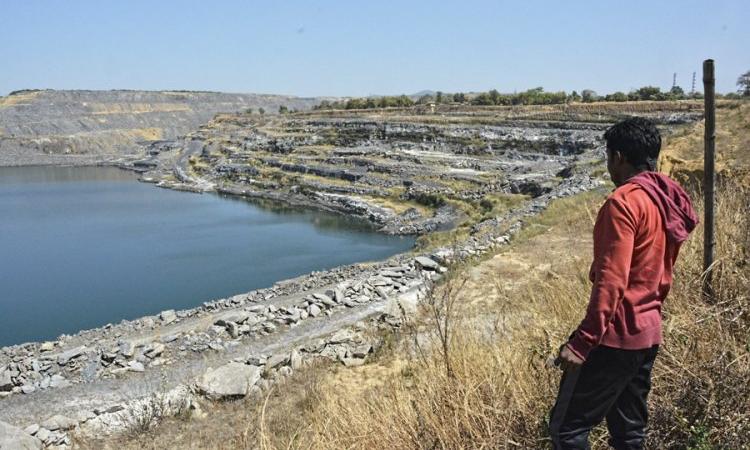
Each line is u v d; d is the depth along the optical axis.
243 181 76.75
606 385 2.77
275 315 16.23
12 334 24.16
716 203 7.05
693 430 3.30
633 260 2.71
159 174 96.44
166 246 41.62
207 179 83.06
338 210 56.09
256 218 53.94
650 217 2.70
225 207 61.62
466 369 4.34
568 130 69.50
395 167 63.62
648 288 2.73
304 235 44.94
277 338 14.95
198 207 62.09
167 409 9.66
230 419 8.80
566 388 2.84
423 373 4.86
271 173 75.31
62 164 126.50
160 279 32.44
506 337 5.25
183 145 126.50
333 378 9.24
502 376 4.27
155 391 11.78
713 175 4.84
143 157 127.88
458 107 99.81
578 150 61.78
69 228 50.31
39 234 47.59
